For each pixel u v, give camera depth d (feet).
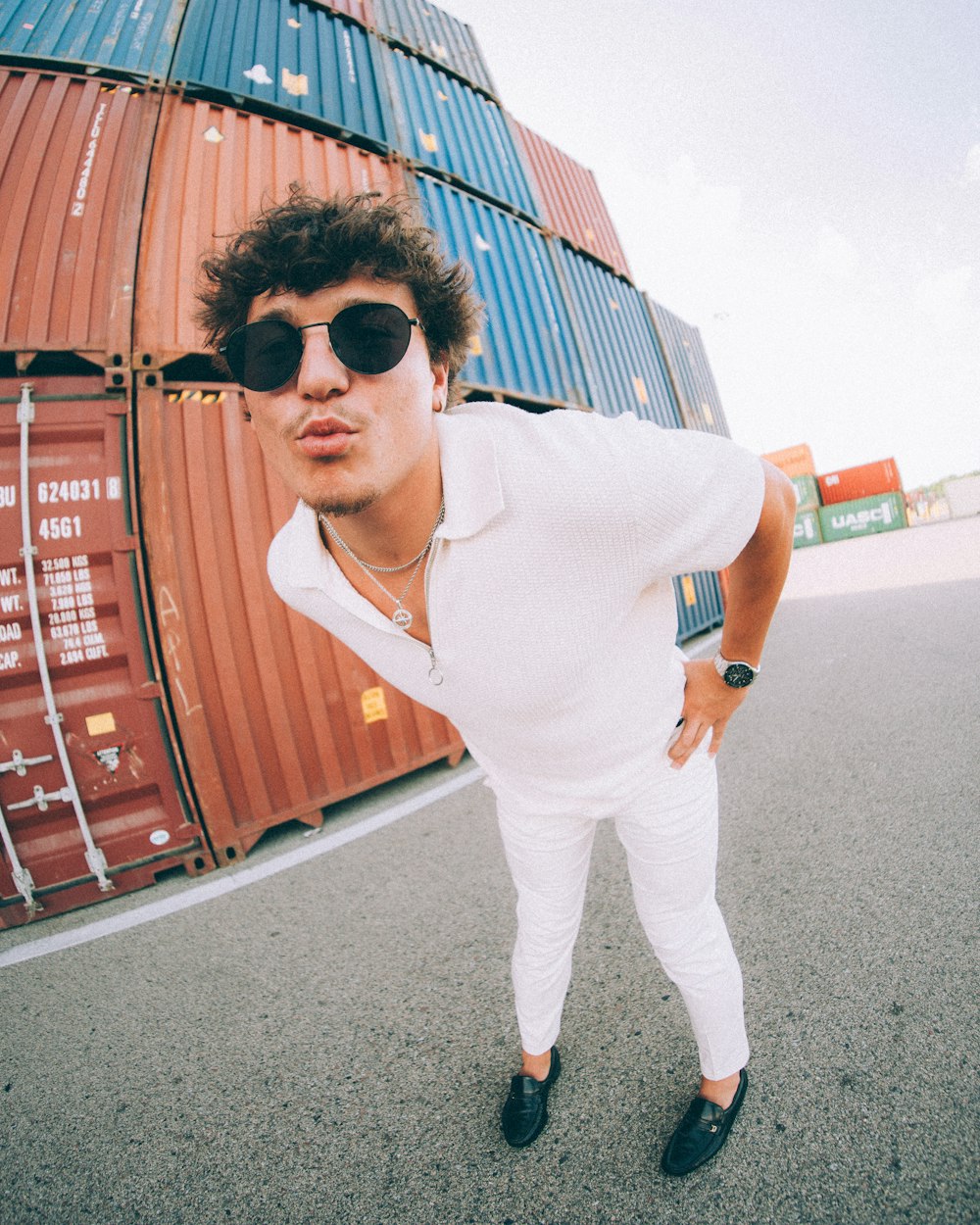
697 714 3.68
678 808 3.59
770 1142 3.91
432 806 11.45
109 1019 6.47
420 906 7.78
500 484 2.59
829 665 16.11
